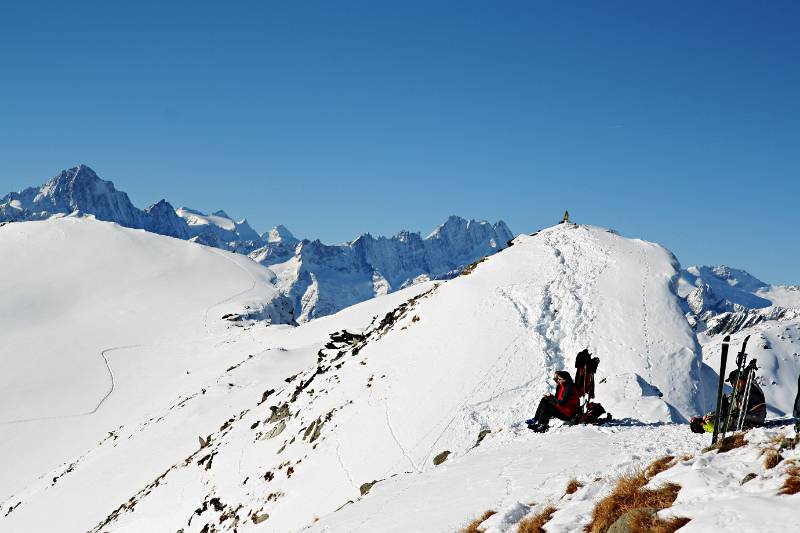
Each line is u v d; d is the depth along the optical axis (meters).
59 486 59.28
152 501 42.38
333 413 35.38
